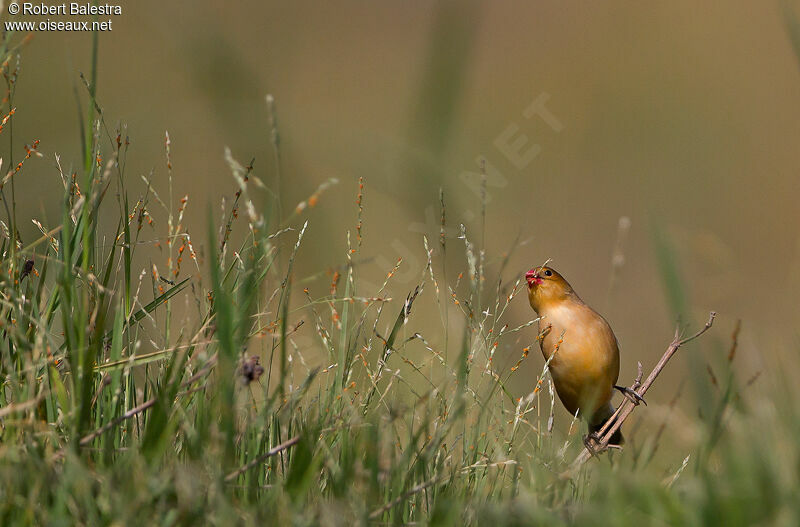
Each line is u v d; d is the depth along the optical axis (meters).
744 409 5.86
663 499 5.39
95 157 6.51
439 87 17.48
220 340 5.34
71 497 4.96
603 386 9.12
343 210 19.41
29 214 12.99
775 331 9.48
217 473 5.17
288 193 17.48
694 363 6.23
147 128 19.41
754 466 5.42
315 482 5.88
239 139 18.59
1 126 6.88
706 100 31.80
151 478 5.07
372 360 7.13
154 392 5.99
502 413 6.68
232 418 5.34
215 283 5.36
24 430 5.48
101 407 5.98
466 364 6.32
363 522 5.09
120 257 6.86
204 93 19.50
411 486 5.82
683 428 6.12
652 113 31.20
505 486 6.43
